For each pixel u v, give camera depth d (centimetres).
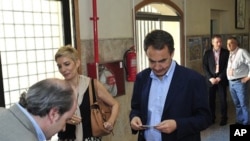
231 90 439
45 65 254
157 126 155
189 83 158
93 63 290
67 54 202
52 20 260
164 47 151
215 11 582
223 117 457
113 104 228
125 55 341
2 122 98
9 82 224
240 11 644
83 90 208
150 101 168
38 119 105
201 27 507
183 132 154
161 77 163
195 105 158
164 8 420
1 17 217
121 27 338
